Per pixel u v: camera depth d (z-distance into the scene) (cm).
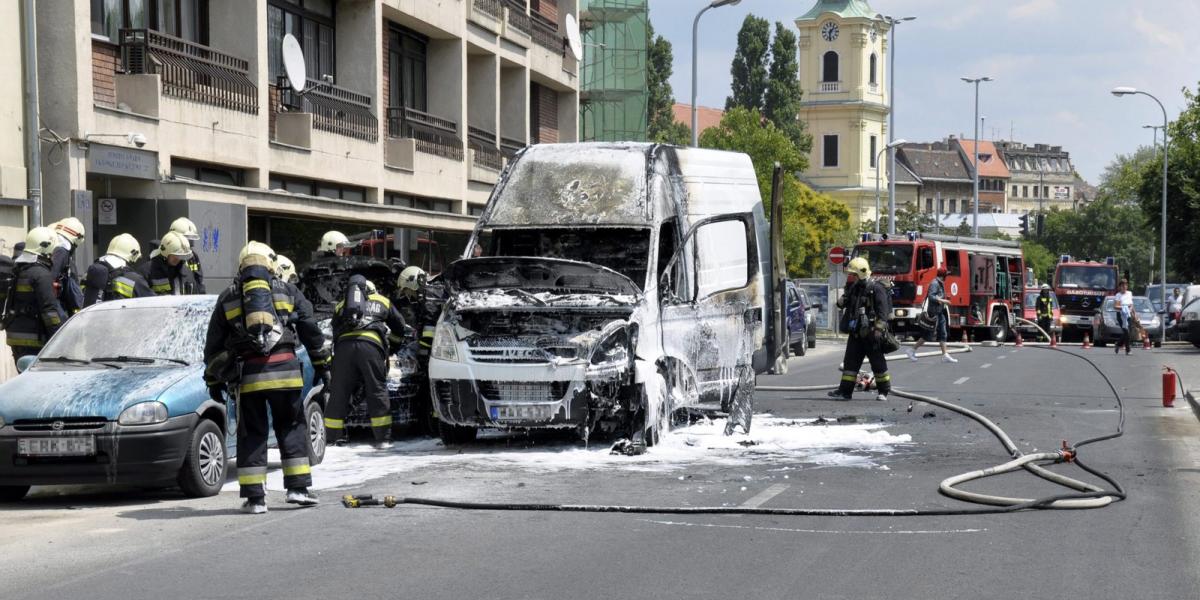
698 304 1398
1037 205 18900
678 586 682
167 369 1020
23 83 1695
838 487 1005
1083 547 779
